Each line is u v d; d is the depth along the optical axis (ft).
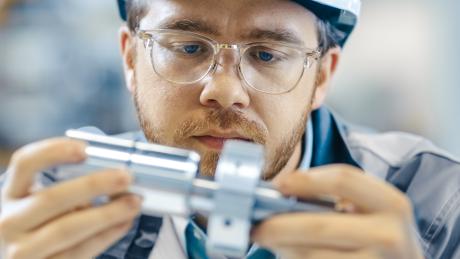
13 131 6.98
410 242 1.61
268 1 2.48
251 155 1.54
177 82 2.51
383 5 8.09
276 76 2.56
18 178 1.69
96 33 7.30
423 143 3.34
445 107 7.79
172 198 1.55
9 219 1.67
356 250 1.55
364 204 1.56
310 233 1.52
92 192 1.59
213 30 2.48
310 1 2.55
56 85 7.13
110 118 7.27
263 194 1.55
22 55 7.06
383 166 3.16
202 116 2.48
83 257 1.74
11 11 7.04
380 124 8.13
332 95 8.25
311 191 1.55
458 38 7.73
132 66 2.98
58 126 7.10
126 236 2.68
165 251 2.71
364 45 8.18
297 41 2.59
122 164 1.61
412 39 8.00
